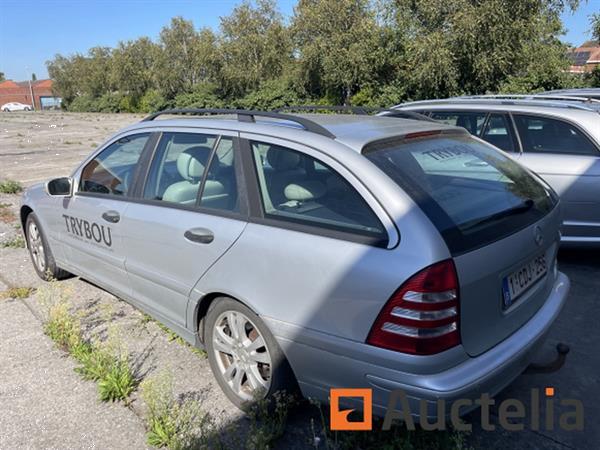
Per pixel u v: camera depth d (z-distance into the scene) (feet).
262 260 8.87
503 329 8.38
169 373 10.27
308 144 9.00
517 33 69.62
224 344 9.98
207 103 133.08
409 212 7.72
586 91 30.89
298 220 8.73
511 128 17.90
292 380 9.07
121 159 12.88
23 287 16.07
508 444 9.09
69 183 14.06
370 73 91.61
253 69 125.80
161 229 10.89
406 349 7.32
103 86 200.34
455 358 7.52
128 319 13.76
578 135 16.66
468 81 75.25
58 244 15.24
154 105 154.61
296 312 8.43
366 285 7.61
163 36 148.56
